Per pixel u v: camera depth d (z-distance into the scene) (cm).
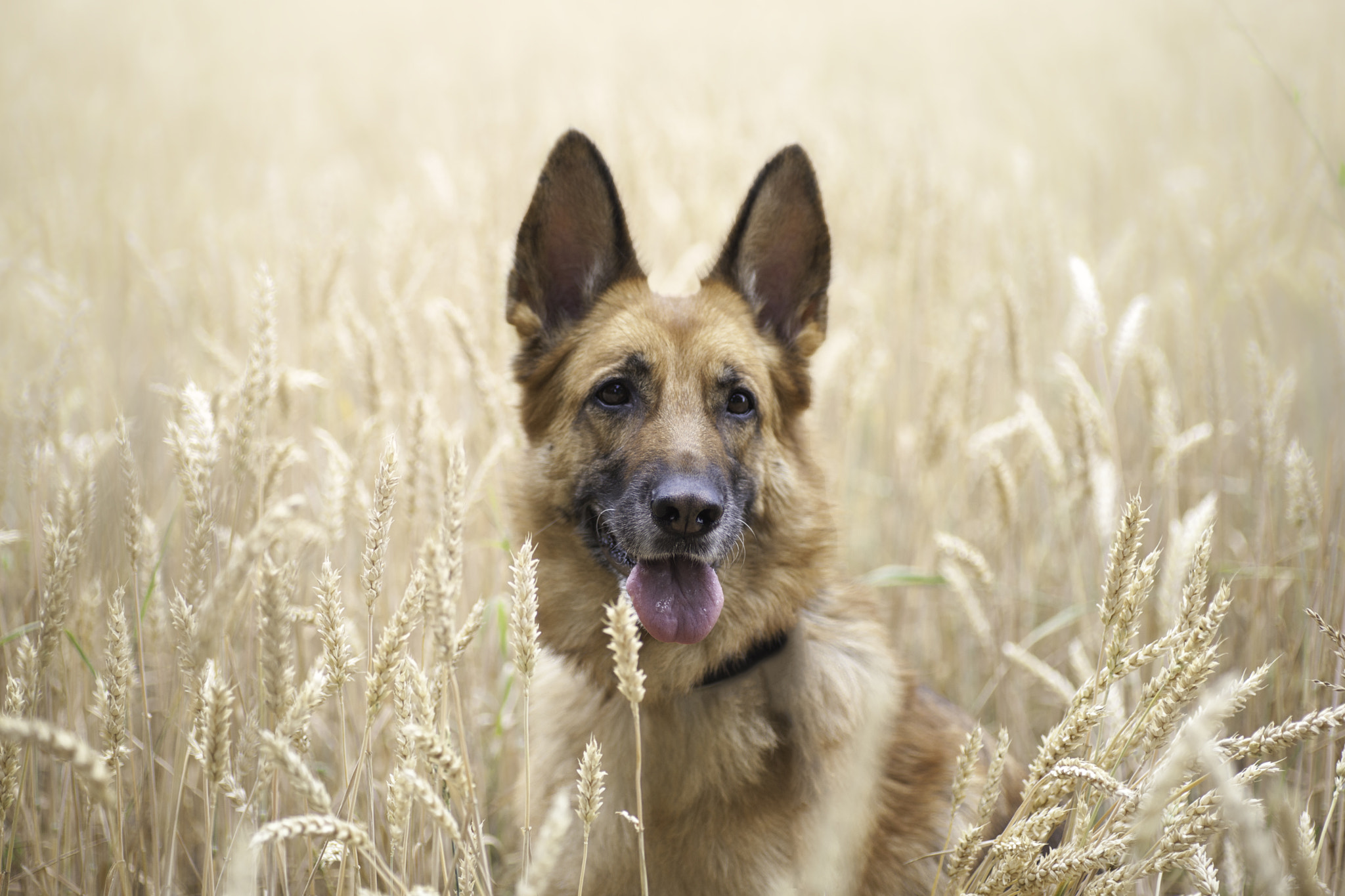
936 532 565
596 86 1023
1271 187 855
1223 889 366
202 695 259
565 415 394
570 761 363
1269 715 430
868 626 385
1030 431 536
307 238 646
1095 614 486
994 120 1171
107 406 594
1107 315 685
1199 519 376
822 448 436
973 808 365
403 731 259
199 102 1286
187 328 664
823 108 1059
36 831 356
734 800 346
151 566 360
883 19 1842
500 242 575
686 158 773
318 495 520
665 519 348
